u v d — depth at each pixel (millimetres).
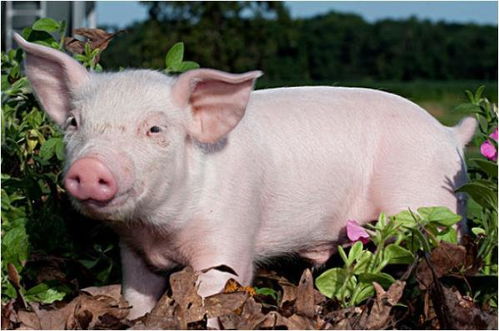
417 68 51281
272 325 4883
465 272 5320
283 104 6027
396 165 6074
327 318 5051
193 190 5414
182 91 5199
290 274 6477
